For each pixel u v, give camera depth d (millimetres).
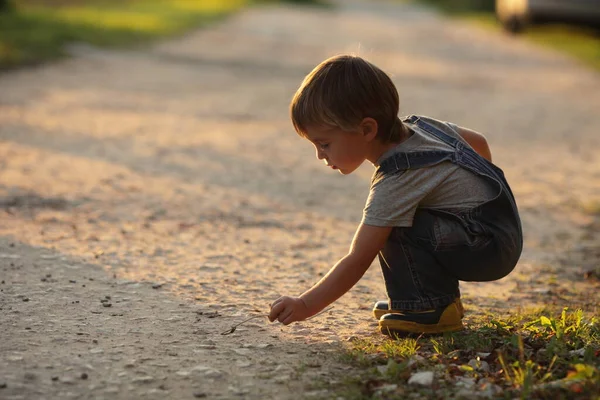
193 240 8867
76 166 12227
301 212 10602
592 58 35656
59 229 8898
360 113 5453
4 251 7906
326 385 5156
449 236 5641
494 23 59125
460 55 35250
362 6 77750
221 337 6027
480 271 5777
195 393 5035
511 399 4879
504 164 14555
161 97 20109
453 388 5059
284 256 8531
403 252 5793
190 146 14492
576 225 10609
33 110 16953
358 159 5676
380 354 5645
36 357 5488
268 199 11156
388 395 4949
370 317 6668
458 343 5812
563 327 6012
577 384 4906
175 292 7062
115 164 12578
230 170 12852
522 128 18562
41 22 31156
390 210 5547
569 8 40344
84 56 26312
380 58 32094
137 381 5188
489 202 5684
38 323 6125
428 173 5582
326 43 36750
